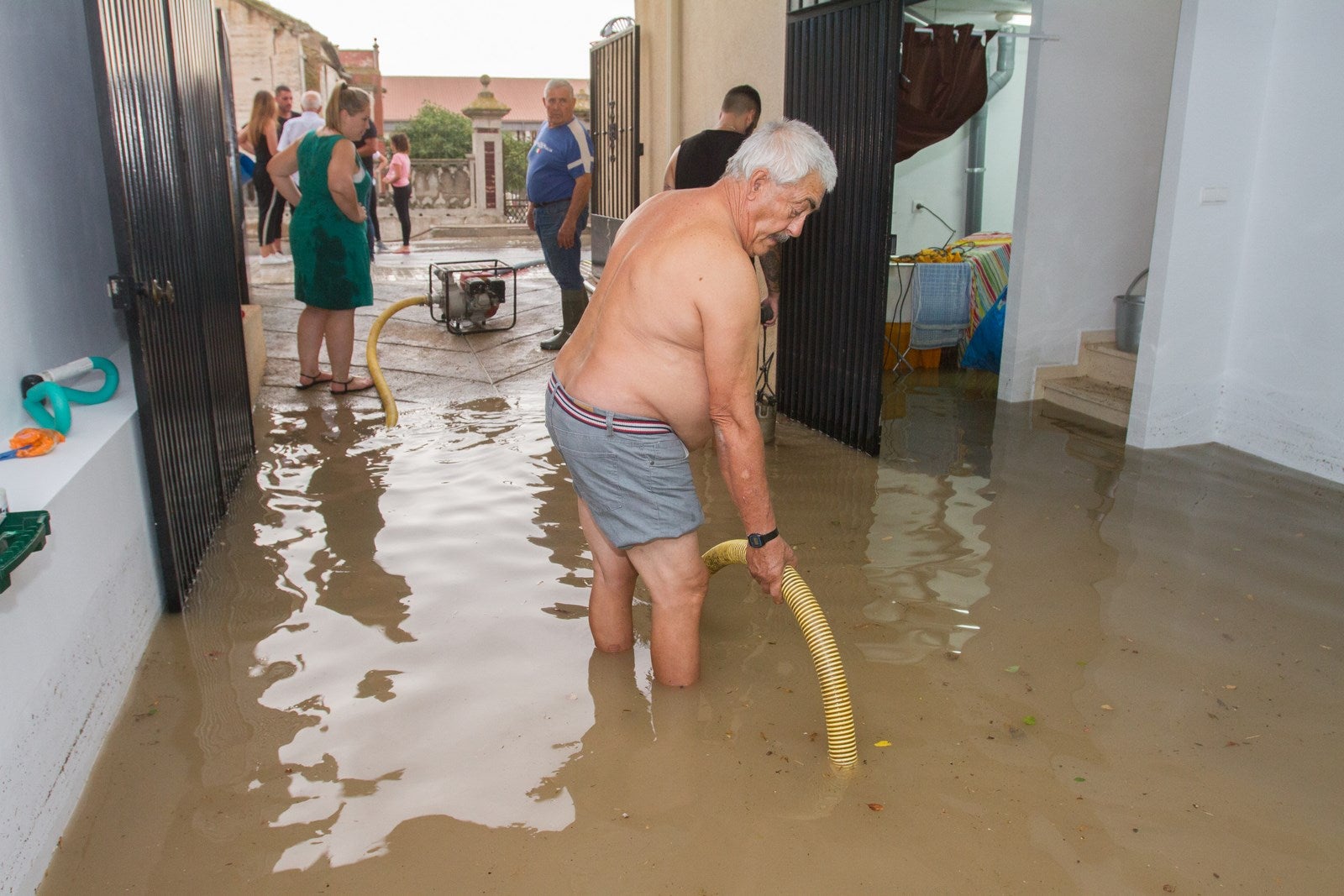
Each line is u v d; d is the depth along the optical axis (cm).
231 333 462
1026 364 620
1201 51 470
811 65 529
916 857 221
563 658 303
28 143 317
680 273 241
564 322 729
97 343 380
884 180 470
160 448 322
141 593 309
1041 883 213
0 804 196
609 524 269
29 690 216
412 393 611
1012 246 610
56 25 354
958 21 764
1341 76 452
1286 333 490
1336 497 451
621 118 930
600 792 241
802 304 557
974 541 398
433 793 240
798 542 396
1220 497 450
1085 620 332
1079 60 584
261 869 214
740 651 310
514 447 507
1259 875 216
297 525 405
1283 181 483
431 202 1875
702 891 210
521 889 210
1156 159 612
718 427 250
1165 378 514
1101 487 463
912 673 297
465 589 348
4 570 191
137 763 250
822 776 248
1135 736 267
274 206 1155
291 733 263
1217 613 338
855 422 518
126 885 210
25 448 269
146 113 335
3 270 291
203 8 466
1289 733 269
